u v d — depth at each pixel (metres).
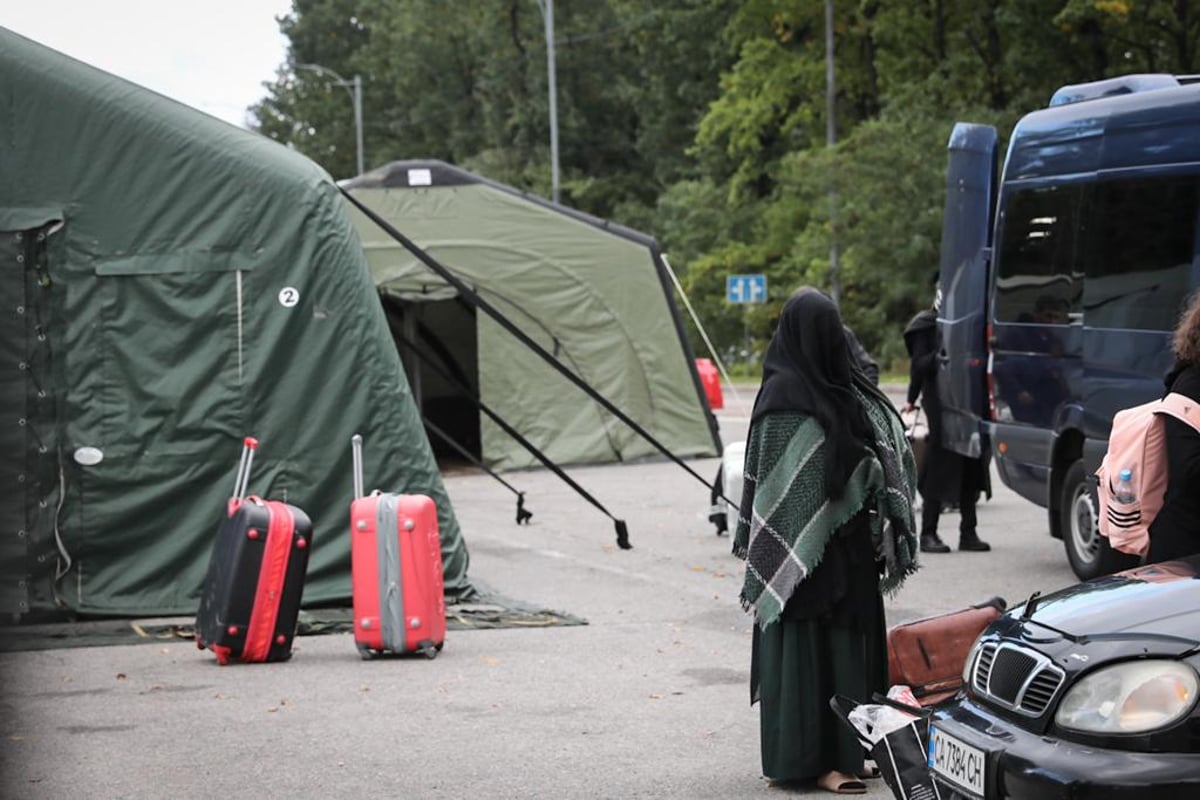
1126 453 6.01
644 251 21.83
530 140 75.00
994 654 5.09
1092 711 4.59
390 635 9.27
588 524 15.93
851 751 6.23
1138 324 11.10
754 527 6.17
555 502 18.00
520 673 8.88
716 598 11.45
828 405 6.12
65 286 10.86
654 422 21.98
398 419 11.23
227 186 11.07
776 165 57.22
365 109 90.56
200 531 10.91
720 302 55.78
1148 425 5.96
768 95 53.19
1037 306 12.30
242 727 7.67
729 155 60.22
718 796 6.30
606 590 11.86
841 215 45.06
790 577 6.07
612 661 9.20
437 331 23.98
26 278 10.79
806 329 6.18
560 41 73.50
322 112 91.44
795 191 52.06
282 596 9.27
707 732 7.43
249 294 11.05
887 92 49.34
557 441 21.69
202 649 9.50
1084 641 4.77
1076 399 11.75
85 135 10.94
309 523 9.43
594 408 21.78
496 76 75.75
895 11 47.94
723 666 9.02
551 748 7.17
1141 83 11.83
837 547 6.17
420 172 21.14
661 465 21.64
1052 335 12.09
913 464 6.31
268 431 11.03
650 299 21.91
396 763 6.95
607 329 21.78
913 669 6.41
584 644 9.74
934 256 43.19
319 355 11.12
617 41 73.88
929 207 42.75
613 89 73.19
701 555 13.67
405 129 86.81
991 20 44.88
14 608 10.60
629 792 6.41
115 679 8.87
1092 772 4.46
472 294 12.81
